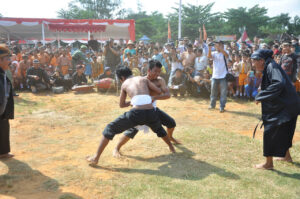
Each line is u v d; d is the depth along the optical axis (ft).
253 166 13.46
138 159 14.40
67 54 47.96
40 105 28.73
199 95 34.01
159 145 16.21
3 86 12.73
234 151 15.34
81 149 16.21
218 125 21.71
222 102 26.16
